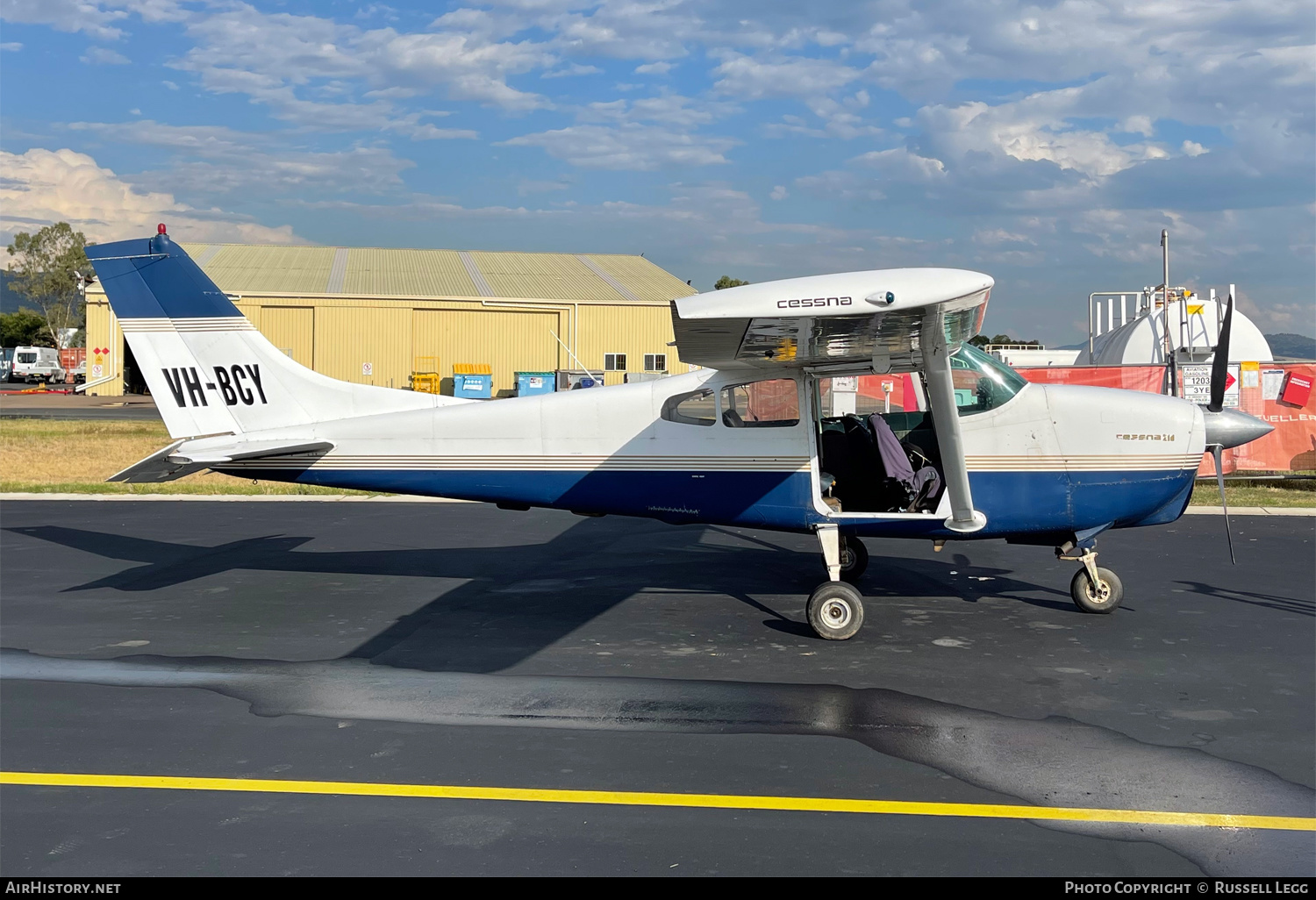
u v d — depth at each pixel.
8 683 5.15
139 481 7.20
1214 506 12.23
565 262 48.72
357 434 7.34
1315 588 7.56
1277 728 4.48
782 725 4.52
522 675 5.32
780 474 6.73
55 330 91.75
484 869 3.13
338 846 3.29
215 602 7.08
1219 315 19.48
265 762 4.06
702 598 7.27
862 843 3.33
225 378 7.51
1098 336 24.41
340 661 5.60
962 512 6.43
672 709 4.76
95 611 6.79
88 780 3.87
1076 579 6.80
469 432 7.23
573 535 10.15
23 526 10.42
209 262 43.16
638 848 3.29
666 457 6.93
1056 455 6.62
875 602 7.13
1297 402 13.95
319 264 44.75
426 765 4.03
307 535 10.04
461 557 8.91
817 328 5.29
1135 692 5.01
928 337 5.38
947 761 4.09
